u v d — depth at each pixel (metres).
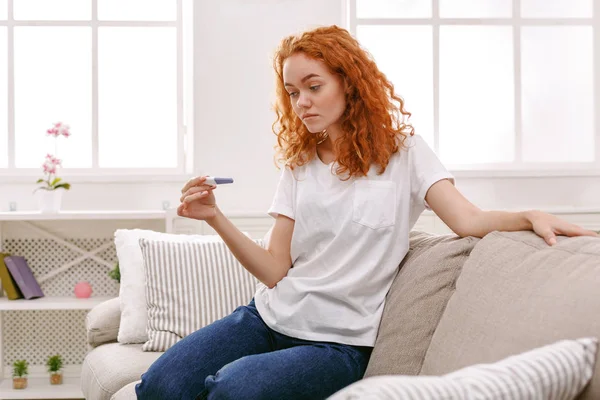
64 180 3.75
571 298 1.11
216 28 3.72
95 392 2.14
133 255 2.59
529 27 3.95
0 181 3.77
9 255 3.69
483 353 1.24
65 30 3.87
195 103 3.72
